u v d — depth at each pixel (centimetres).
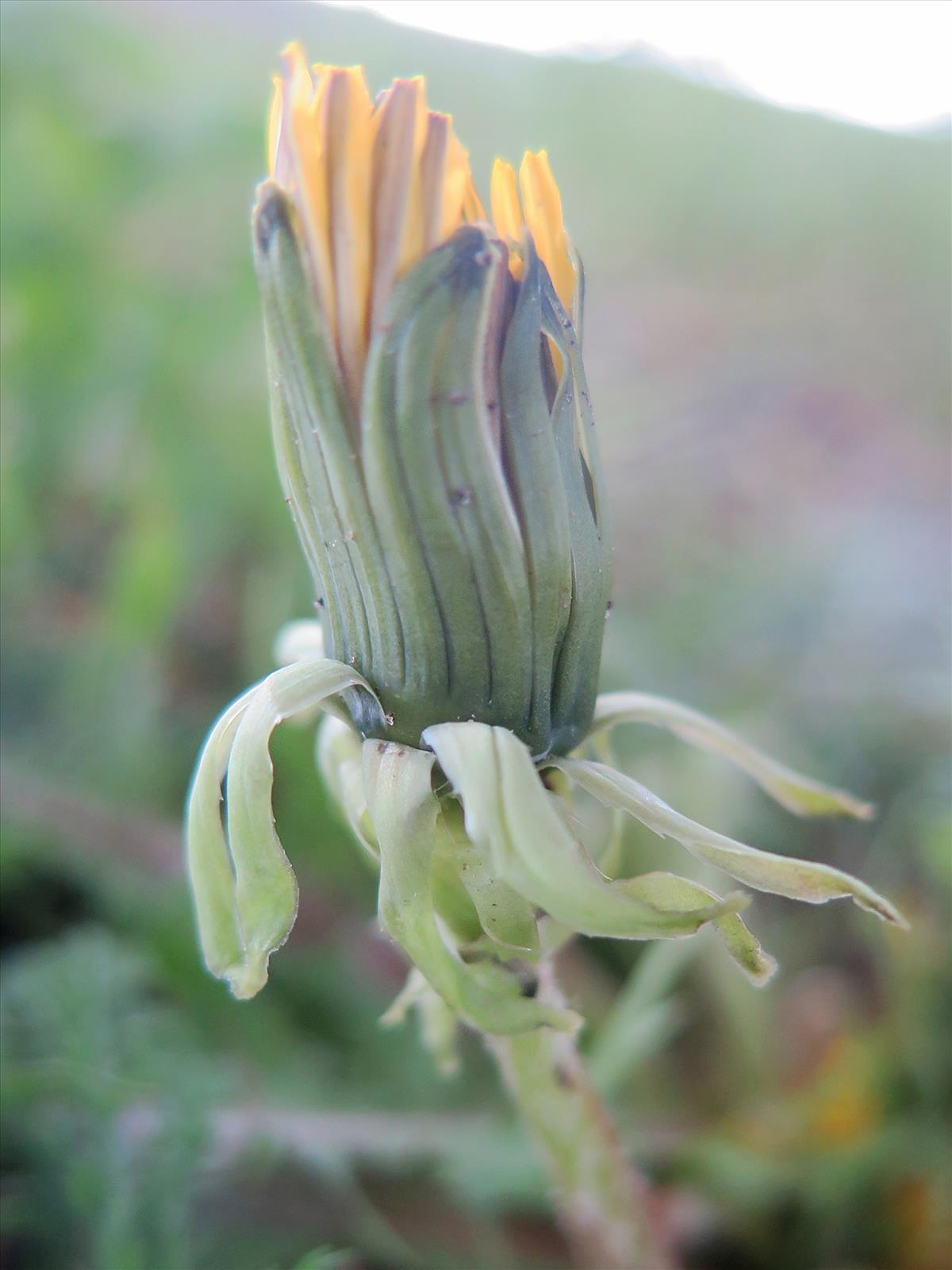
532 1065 7
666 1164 9
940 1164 9
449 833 5
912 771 12
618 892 5
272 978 10
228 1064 9
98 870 11
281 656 7
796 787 6
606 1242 7
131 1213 8
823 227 26
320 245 5
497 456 5
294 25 25
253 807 5
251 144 16
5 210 15
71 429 14
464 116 27
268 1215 9
